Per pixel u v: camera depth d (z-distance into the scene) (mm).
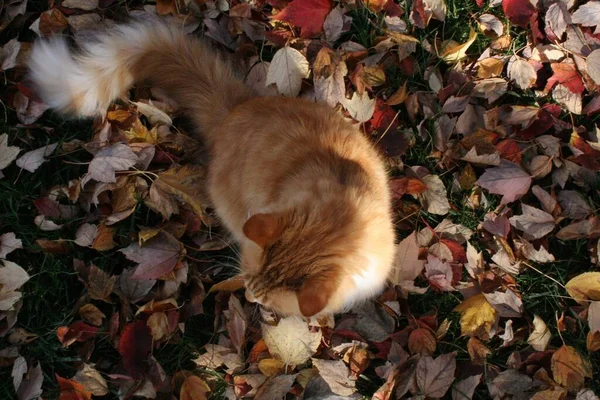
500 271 1573
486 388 1535
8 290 1479
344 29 1626
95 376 1476
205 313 1548
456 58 1638
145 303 1516
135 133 1549
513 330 1553
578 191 1604
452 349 1552
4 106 1553
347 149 1457
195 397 1484
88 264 1537
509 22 1657
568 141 1617
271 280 1353
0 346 1491
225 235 1566
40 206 1526
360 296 1473
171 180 1542
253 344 1537
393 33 1631
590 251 1574
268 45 1632
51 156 1552
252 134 1480
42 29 1577
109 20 1602
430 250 1566
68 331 1485
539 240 1584
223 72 1543
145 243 1519
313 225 1358
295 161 1438
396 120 1624
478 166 1610
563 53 1645
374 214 1414
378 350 1545
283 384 1491
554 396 1499
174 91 1556
